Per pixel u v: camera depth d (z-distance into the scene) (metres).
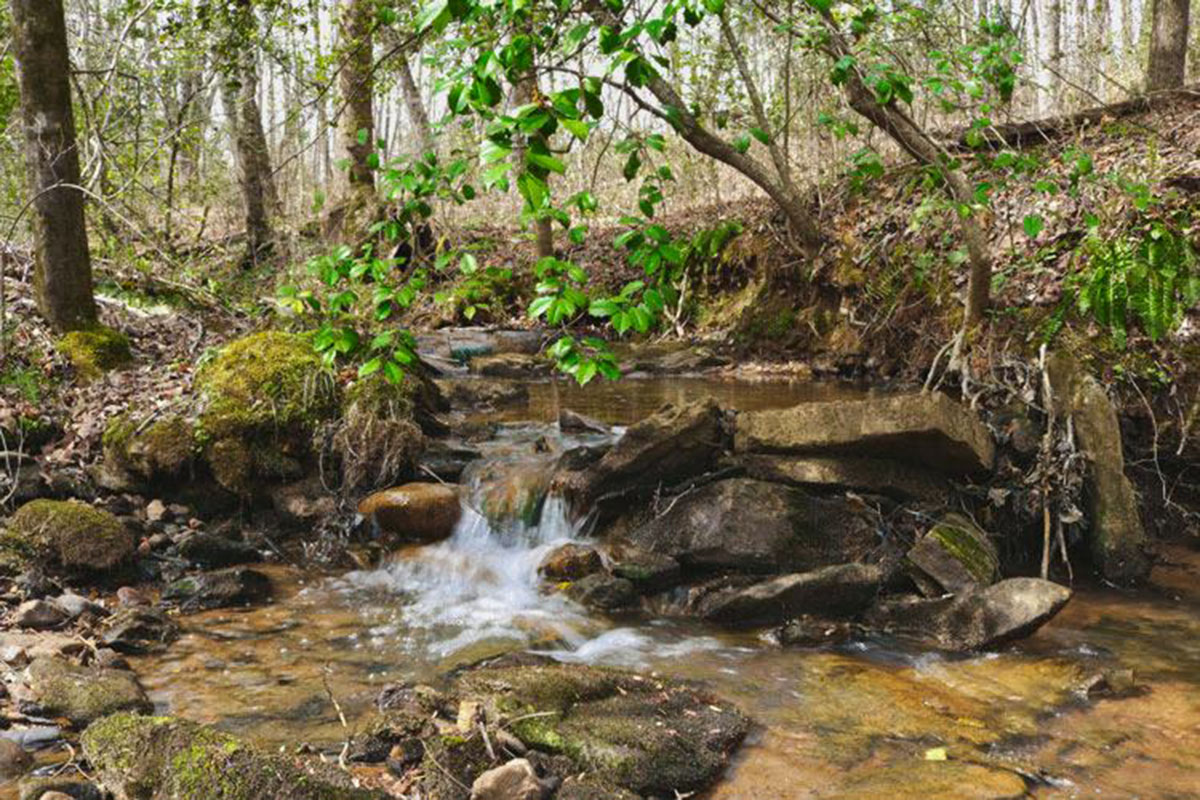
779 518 5.22
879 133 12.49
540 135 2.54
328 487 6.09
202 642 4.38
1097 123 10.05
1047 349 7.04
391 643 4.42
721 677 4.07
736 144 5.54
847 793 3.08
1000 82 6.18
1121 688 3.94
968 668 4.19
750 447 5.73
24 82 7.35
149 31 11.96
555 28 3.31
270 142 18.64
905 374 9.47
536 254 14.05
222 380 6.33
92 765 3.04
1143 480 6.19
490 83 2.83
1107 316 6.71
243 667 4.09
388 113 20.06
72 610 4.46
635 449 5.62
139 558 5.27
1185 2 11.30
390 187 4.10
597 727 3.35
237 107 14.98
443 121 3.66
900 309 9.72
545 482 5.90
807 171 12.88
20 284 8.48
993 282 8.06
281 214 15.11
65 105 7.52
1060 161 9.13
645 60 3.09
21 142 10.79
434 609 4.91
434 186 4.11
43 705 3.46
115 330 8.13
